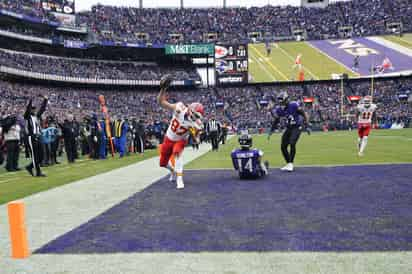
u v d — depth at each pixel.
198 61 65.81
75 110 44.31
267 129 49.59
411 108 50.72
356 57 57.00
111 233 4.16
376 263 3.02
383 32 64.25
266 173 8.50
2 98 37.94
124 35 60.12
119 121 17.25
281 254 3.29
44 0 52.16
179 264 3.14
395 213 4.61
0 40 47.84
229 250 3.44
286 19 69.25
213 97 58.03
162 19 66.31
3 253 3.64
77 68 54.31
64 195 6.91
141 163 13.06
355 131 43.12
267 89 58.44
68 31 54.19
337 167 9.43
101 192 7.10
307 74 55.53
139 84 57.66
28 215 5.27
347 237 3.71
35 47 52.53
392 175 7.72
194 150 19.38
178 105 7.38
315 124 48.31
